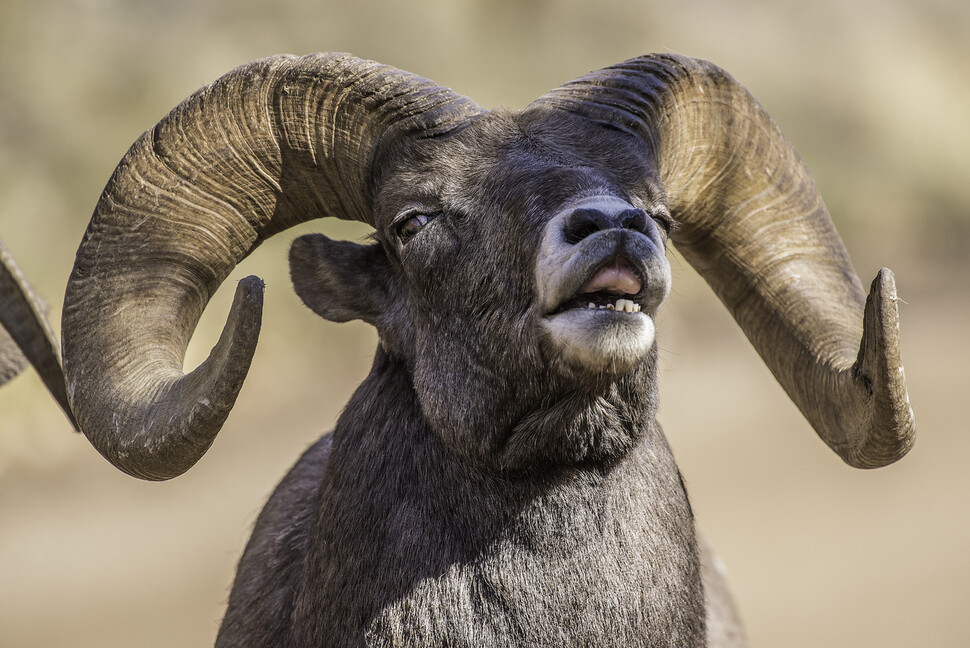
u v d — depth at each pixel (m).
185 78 54.28
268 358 46.12
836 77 81.69
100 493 37.75
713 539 36.84
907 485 42.66
